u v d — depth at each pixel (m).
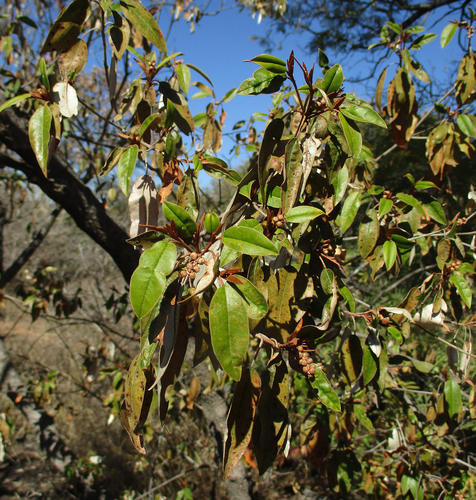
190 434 4.00
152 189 0.92
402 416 2.14
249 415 0.71
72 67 0.93
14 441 3.84
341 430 1.54
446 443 2.12
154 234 0.69
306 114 0.79
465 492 1.83
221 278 0.64
